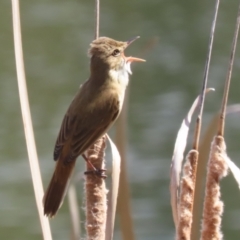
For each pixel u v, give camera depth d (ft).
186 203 16.47
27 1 86.63
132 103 64.59
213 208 16.34
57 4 85.87
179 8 83.66
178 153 17.63
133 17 81.92
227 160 16.76
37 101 64.39
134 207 48.80
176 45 75.25
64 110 62.39
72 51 74.59
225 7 82.74
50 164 54.80
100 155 19.70
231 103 63.16
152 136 58.85
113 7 85.20
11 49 74.43
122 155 19.16
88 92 22.41
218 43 74.74
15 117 61.62
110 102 22.21
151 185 51.57
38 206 18.04
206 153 18.01
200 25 79.20
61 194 20.03
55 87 66.59
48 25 79.97
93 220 17.28
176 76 69.05
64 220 47.47
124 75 23.29
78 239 19.38
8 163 54.95
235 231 45.80
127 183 19.02
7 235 46.16
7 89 65.62
